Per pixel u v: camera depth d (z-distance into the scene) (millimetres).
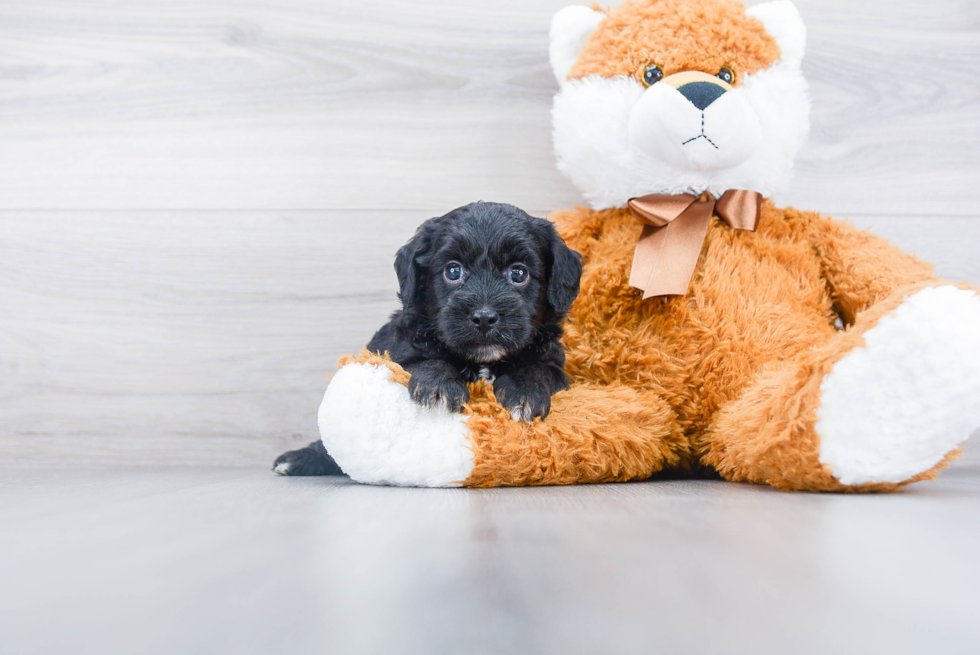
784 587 739
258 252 2521
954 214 2527
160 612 665
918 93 2541
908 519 1139
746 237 2031
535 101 2551
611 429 1686
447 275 1760
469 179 2543
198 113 2543
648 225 1991
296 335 2516
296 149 2543
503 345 1656
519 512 1202
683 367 1905
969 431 1430
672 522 1096
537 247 1788
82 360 2488
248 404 2494
